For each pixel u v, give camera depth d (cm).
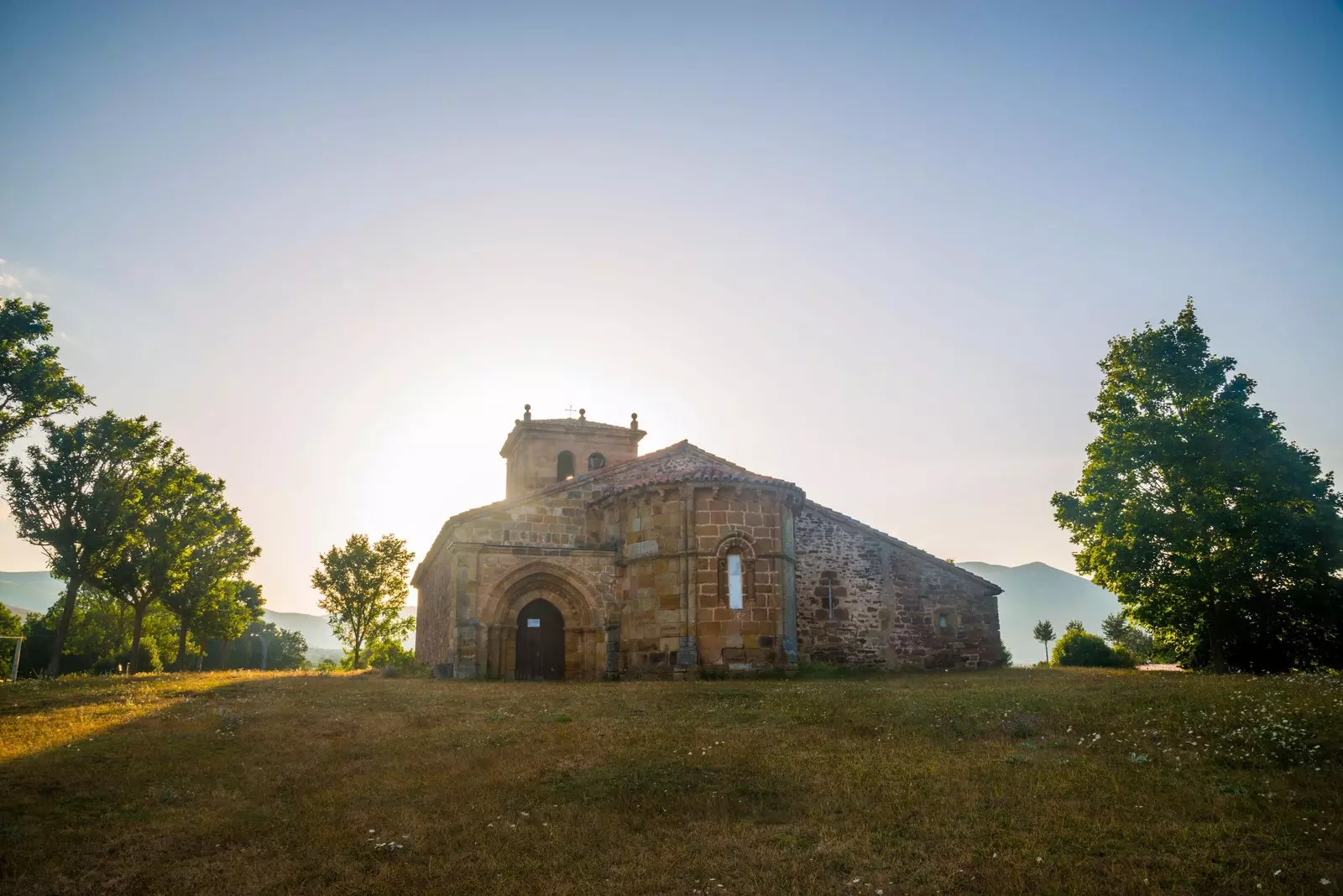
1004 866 836
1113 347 3309
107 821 971
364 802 1068
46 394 3559
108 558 4178
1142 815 964
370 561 5959
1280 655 2991
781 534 2727
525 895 802
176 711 1672
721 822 995
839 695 1875
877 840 926
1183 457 2917
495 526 2820
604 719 1605
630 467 3086
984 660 3247
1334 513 2906
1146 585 3033
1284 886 769
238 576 5584
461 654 2661
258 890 809
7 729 1430
